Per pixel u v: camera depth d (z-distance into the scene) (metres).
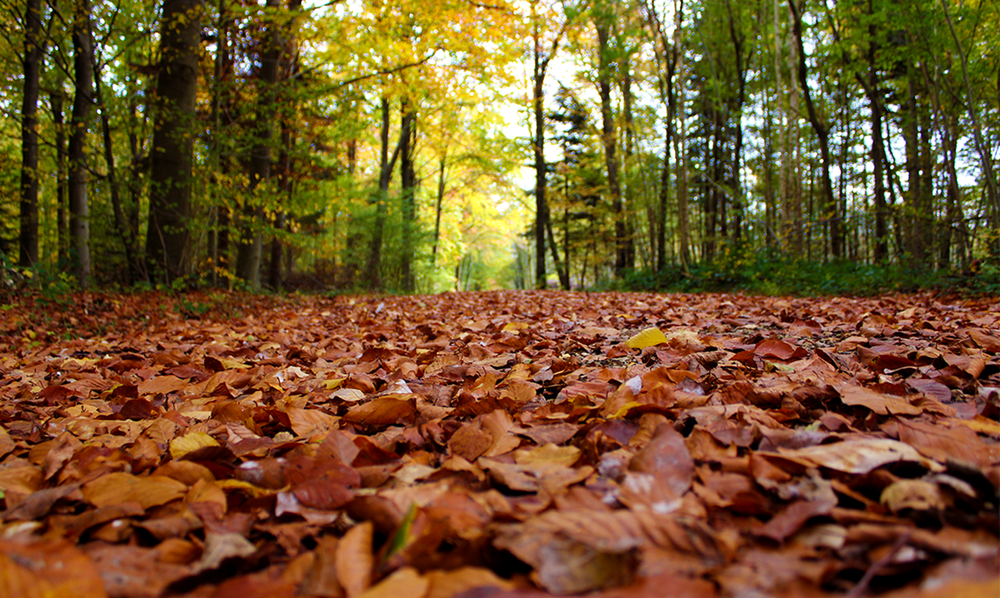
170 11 8.53
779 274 10.43
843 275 9.22
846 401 1.50
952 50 10.50
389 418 1.71
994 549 0.70
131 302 6.84
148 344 4.43
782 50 15.52
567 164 25.12
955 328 3.15
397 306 7.96
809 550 0.78
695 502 0.96
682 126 14.11
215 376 2.64
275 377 2.64
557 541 0.77
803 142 20.41
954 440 1.14
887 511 0.90
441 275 31.16
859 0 11.03
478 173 29.03
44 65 8.41
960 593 0.56
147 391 2.56
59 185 10.09
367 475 1.19
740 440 1.23
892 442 1.07
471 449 1.37
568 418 1.57
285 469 1.16
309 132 12.40
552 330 3.94
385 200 18.56
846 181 19.09
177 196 8.47
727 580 0.69
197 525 1.02
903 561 0.69
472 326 4.56
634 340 2.83
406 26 9.98
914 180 12.05
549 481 1.07
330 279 17.66
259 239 11.42
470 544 0.80
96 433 1.84
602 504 0.94
